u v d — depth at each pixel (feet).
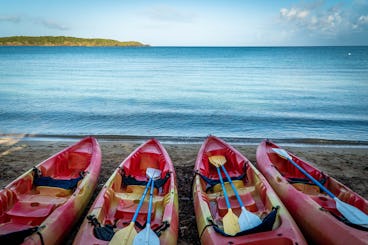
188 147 27.30
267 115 41.63
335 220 11.74
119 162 22.91
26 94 57.36
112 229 11.68
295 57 236.43
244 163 18.88
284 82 80.02
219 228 11.55
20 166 21.68
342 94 59.41
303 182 16.71
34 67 128.57
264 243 10.14
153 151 20.63
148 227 10.85
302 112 43.73
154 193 16.16
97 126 35.73
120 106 47.37
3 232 11.59
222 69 127.03
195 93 61.62
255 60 200.23
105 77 91.86
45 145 27.43
